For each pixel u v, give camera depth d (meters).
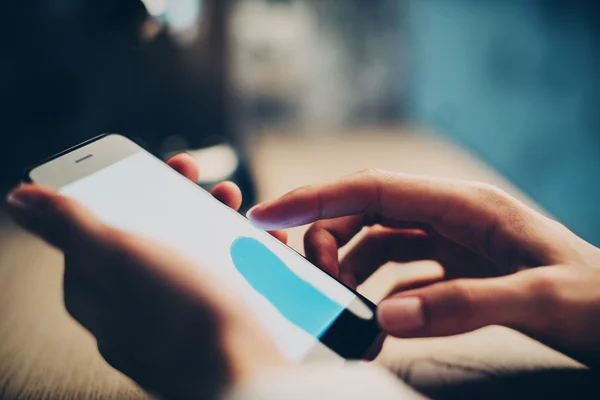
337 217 0.47
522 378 0.37
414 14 1.09
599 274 0.36
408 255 0.52
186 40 0.62
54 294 0.48
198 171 0.51
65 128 0.70
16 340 0.42
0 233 0.58
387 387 0.29
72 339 0.42
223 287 0.32
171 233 0.40
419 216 0.45
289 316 0.36
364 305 0.37
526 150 1.16
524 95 1.17
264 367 0.29
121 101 0.66
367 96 1.01
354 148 0.81
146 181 0.43
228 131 0.67
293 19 1.03
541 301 0.34
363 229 0.57
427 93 1.07
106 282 0.32
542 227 0.40
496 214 0.42
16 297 0.48
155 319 0.31
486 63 1.15
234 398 0.27
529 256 0.39
